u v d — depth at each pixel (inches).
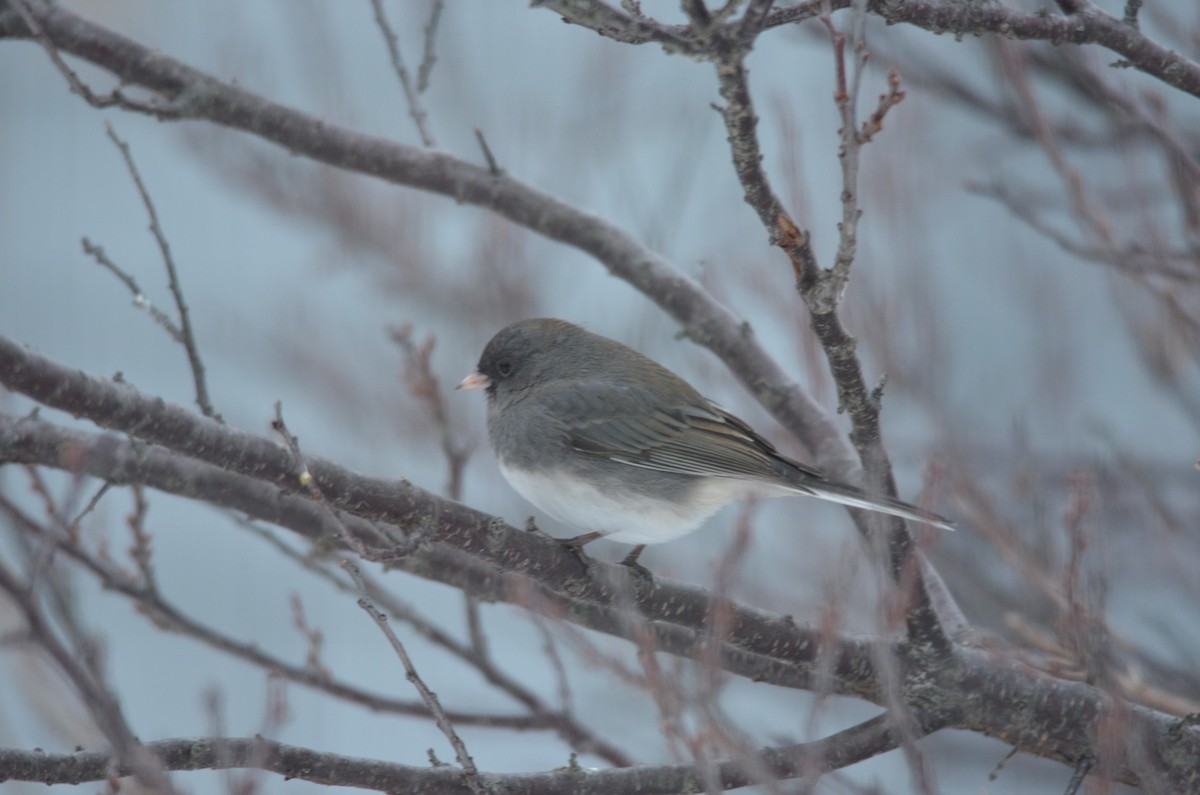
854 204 235.1
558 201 414.9
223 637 350.6
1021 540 358.9
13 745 318.7
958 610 328.5
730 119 229.5
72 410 247.6
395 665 557.3
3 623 297.1
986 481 420.5
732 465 367.6
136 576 358.3
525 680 534.0
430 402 380.2
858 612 392.8
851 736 289.4
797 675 313.9
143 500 330.6
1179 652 369.1
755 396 393.1
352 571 251.6
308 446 553.6
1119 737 259.6
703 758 232.7
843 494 355.6
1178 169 345.7
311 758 261.9
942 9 262.1
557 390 385.7
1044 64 389.4
